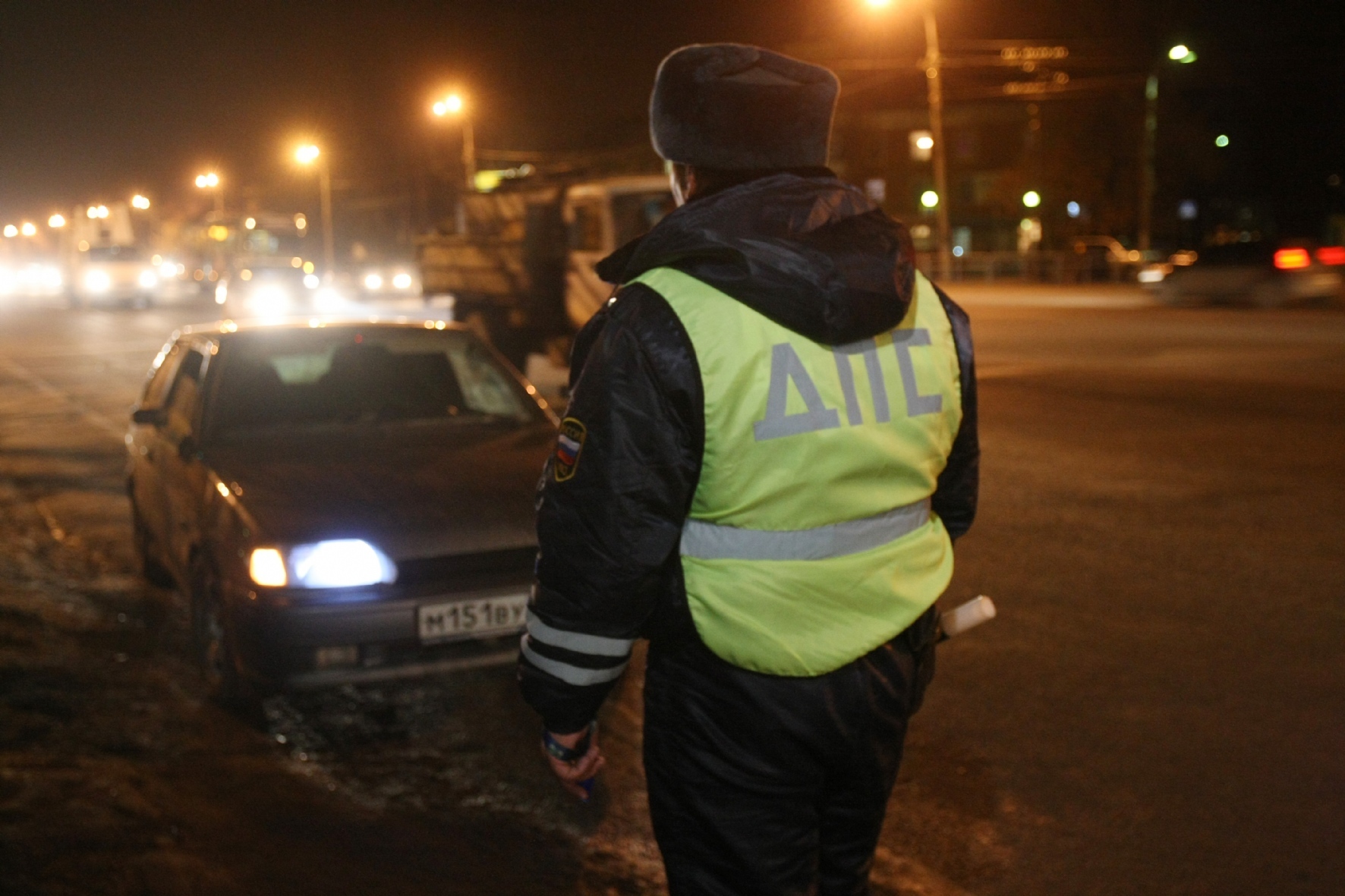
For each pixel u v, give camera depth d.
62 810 3.33
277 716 4.31
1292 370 13.27
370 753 4.00
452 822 3.48
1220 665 4.58
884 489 1.74
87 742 3.94
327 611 4.02
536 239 14.38
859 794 1.83
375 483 4.50
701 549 1.68
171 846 3.20
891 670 1.78
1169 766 3.76
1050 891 3.08
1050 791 3.62
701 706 1.72
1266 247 23.12
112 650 4.97
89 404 13.62
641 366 1.61
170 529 5.23
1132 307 25.30
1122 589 5.55
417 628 4.10
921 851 3.29
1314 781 3.63
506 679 4.71
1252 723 4.06
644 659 4.96
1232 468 8.16
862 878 1.90
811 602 1.68
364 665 4.09
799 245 1.62
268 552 4.08
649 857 3.27
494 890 3.08
